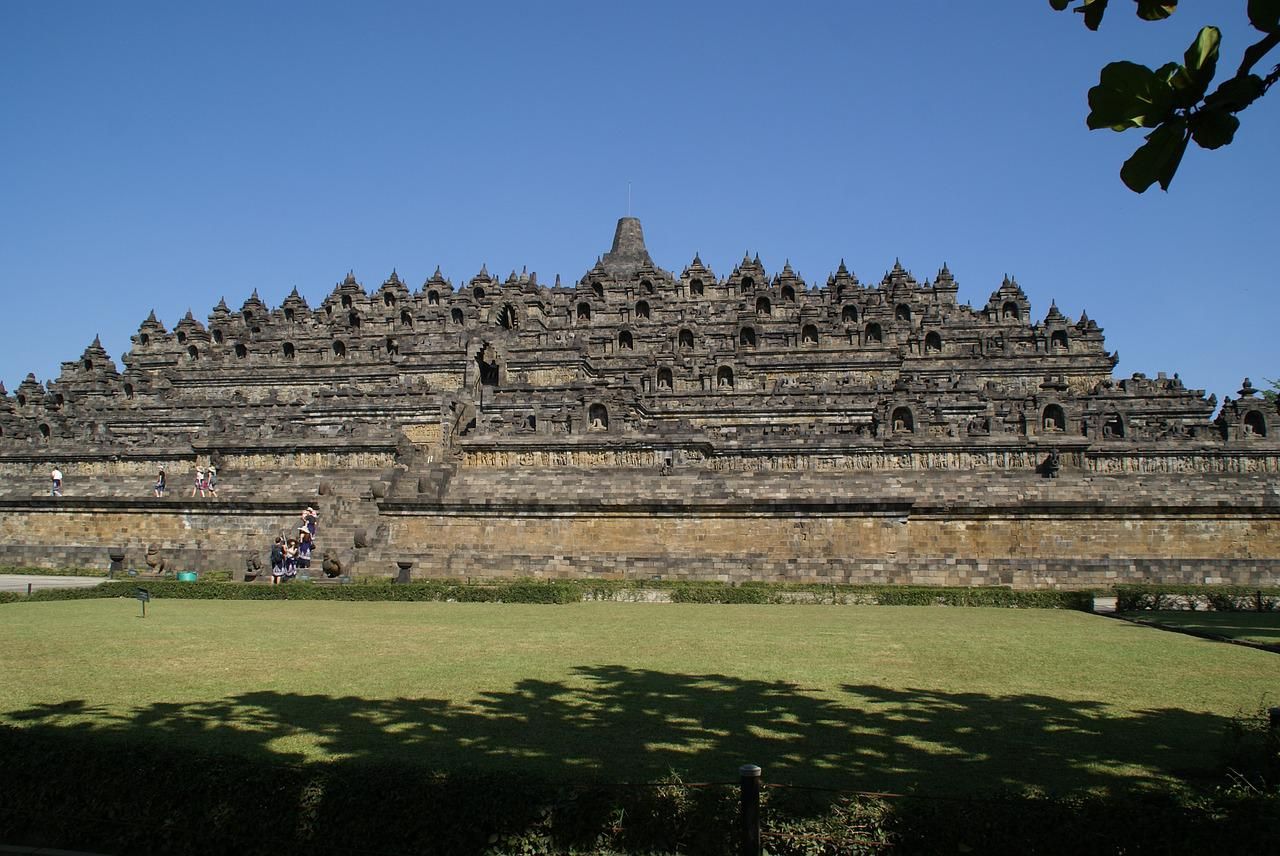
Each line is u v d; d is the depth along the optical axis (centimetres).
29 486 8319
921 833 1428
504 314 11456
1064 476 6875
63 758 1734
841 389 9250
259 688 2608
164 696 2488
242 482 7706
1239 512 6166
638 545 6575
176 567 6694
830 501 6369
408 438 7850
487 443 7700
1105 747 2033
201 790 1627
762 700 2495
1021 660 3164
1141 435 7325
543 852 1484
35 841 1692
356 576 6297
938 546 6306
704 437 7419
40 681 2669
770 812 1485
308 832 1548
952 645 3500
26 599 4962
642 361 10481
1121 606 5116
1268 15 684
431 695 2528
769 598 5375
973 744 2055
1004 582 5931
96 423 9025
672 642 3544
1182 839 1392
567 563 6338
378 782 1570
